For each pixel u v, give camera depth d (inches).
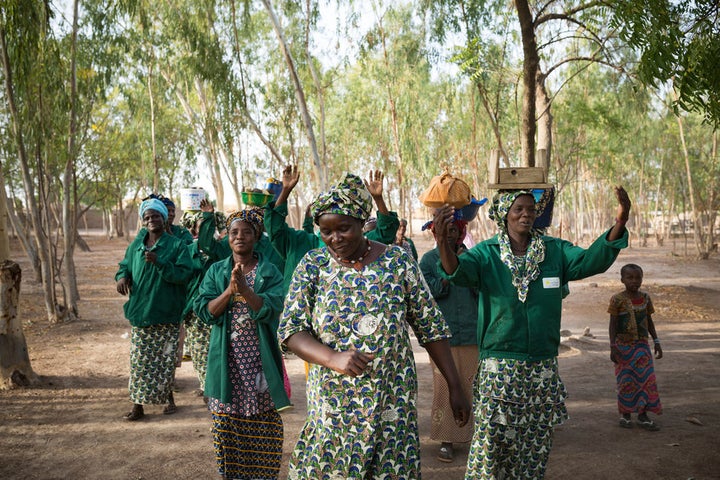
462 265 133.9
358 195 101.8
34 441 210.8
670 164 1355.8
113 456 197.3
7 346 278.2
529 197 134.6
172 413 241.6
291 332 104.7
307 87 828.0
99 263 1066.7
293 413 243.9
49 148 462.6
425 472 183.2
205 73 651.5
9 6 343.0
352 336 101.3
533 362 134.9
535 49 320.5
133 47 685.3
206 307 165.6
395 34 753.0
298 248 199.2
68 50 504.4
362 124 1157.1
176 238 234.2
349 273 103.4
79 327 446.9
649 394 218.1
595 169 1174.3
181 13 663.8
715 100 214.8
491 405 135.1
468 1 451.8
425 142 1055.6
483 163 1037.2
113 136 802.2
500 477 139.6
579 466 185.2
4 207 279.6
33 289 658.2
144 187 1069.8
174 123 1089.4
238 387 163.5
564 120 838.5
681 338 413.7
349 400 101.2
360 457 100.0
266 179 234.7
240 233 169.3
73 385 284.4
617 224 128.6
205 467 188.1
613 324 221.8
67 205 483.5
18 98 430.0
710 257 1199.6
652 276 856.3
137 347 230.1
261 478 164.4
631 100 657.0
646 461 188.2
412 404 104.0
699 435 211.2
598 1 314.8
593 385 283.1
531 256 135.6
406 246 223.5
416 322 108.5
